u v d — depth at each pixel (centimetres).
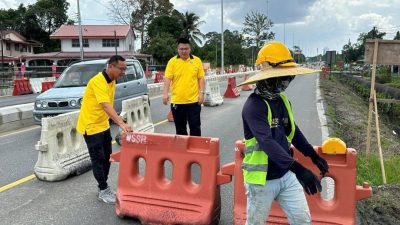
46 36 8231
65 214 512
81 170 689
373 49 765
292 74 287
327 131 1057
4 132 1100
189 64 709
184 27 7831
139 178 488
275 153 280
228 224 474
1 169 728
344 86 3838
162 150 465
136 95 1276
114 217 500
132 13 7712
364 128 1251
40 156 653
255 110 292
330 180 597
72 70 1194
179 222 449
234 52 8444
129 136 484
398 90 2217
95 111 532
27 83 2697
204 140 447
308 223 311
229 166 437
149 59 6444
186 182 456
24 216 508
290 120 310
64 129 679
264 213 310
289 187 306
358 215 504
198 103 725
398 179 687
